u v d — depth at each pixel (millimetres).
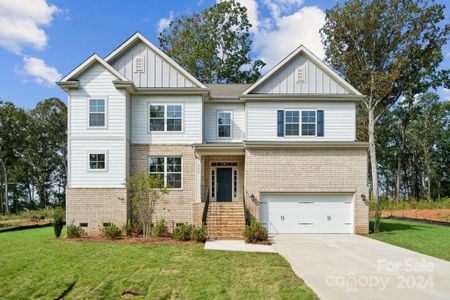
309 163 17625
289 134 18844
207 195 18375
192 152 18453
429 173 48156
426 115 47969
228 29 37031
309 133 18859
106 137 17359
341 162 17672
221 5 36688
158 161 18438
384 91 30422
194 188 18234
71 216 16984
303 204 17672
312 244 14156
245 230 14477
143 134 18484
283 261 10758
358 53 31703
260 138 18797
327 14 32375
